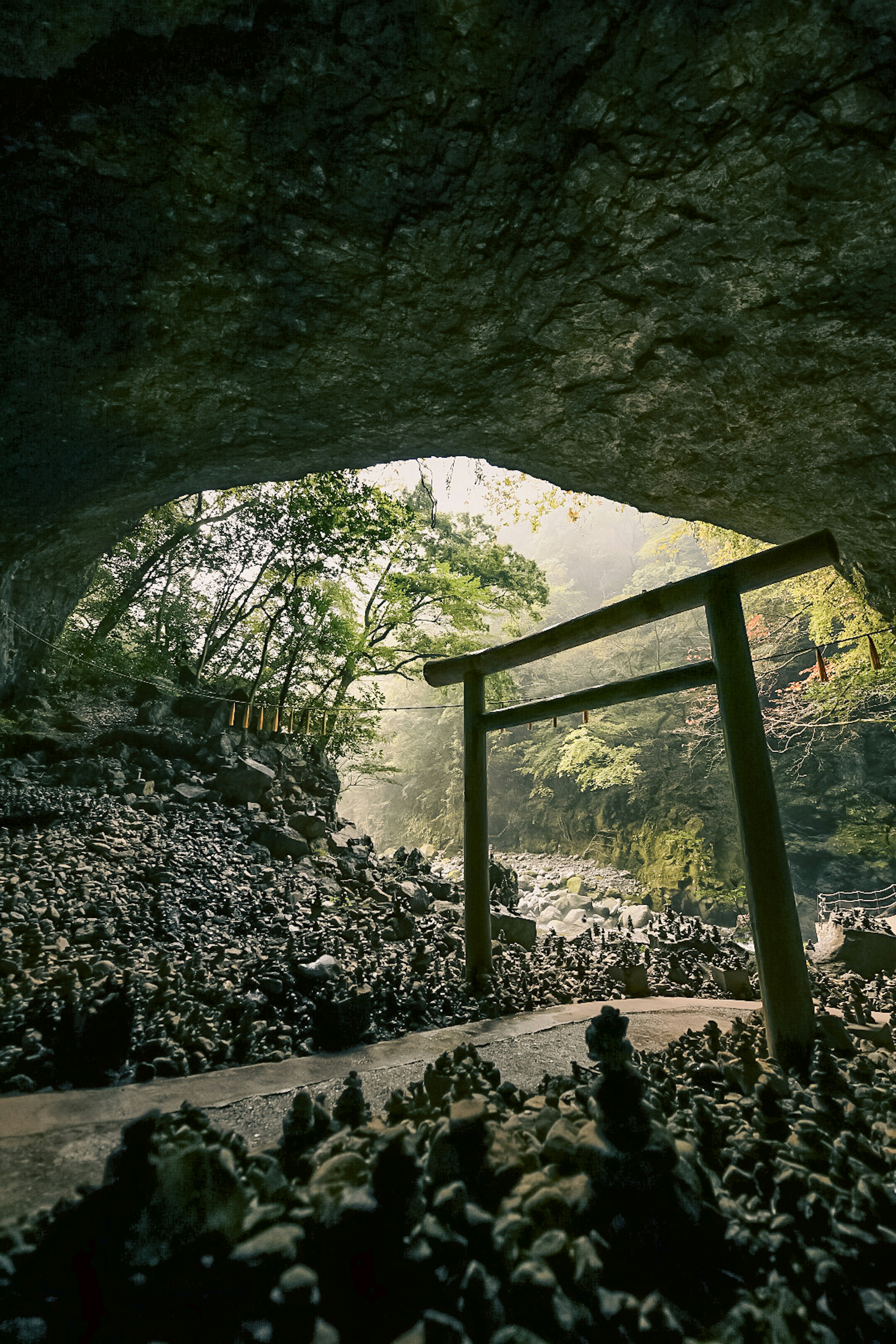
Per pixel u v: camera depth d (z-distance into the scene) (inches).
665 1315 40.8
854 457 206.8
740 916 681.0
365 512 510.6
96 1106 79.4
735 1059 98.3
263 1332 37.7
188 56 113.1
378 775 609.9
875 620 342.0
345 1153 54.9
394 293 165.6
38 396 200.8
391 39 111.0
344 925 203.5
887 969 222.8
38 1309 40.8
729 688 124.0
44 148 128.6
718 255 151.4
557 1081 84.7
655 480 252.2
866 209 136.3
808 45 109.2
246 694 450.3
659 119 123.5
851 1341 43.2
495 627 1229.1
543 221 145.3
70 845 215.2
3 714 339.3
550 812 1180.5
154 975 126.0
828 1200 56.1
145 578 539.8
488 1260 46.5
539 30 109.7
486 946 175.0
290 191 139.3
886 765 866.8
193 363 191.0
